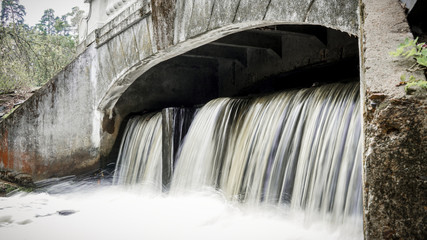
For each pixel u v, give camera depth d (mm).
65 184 9711
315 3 4445
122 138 9492
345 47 7148
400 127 2711
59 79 9859
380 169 2734
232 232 5086
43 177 10102
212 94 10578
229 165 6508
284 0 4832
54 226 6227
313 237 4508
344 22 4129
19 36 18062
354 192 4324
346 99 5012
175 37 6910
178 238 5105
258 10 5227
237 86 10031
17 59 17344
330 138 4914
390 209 2676
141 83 9711
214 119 7188
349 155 4539
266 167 5734
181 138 7730
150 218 6199
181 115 7785
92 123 9250
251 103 6715
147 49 7645
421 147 2635
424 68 2865
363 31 3287
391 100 2773
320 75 8016
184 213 6242
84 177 9398
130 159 8984
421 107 2688
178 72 10164
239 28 5871
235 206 6020
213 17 6043
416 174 2615
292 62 8336
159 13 7238
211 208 6250
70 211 7289
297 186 5164
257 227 5152
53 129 9984
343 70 7551
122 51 8336
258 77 9336
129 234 5473
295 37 8242
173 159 7605
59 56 18797
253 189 5824
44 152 10109
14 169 10680
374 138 2795
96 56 9070
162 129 7773
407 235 2607
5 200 8961
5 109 13734
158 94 9914
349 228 4293
